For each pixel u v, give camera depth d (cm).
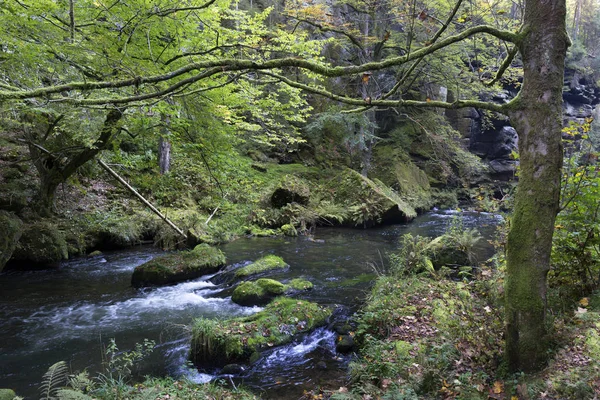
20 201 934
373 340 483
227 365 485
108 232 1084
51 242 927
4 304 707
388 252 1104
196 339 511
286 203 1562
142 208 1266
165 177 1391
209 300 736
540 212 325
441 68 1314
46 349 541
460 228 873
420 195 2030
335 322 606
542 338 335
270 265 894
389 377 394
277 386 448
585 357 330
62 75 525
